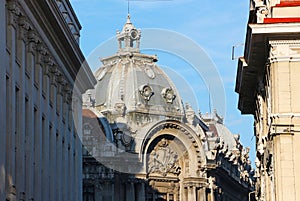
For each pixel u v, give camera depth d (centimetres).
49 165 5353
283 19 4694
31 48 4828
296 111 4691
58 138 5650
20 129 4516
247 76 5722
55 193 5494
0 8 4088
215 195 11444
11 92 4319
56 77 5581
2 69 4094
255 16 5372
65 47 5619
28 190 4669
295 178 4650
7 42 4341
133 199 10262
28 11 4675
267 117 5175
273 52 4731
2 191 4019
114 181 10156
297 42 4716
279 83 4709
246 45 5197
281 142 4672
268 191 5372
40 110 5047
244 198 13738
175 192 10544
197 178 10625
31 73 4831
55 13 5128
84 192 10112
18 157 4469
